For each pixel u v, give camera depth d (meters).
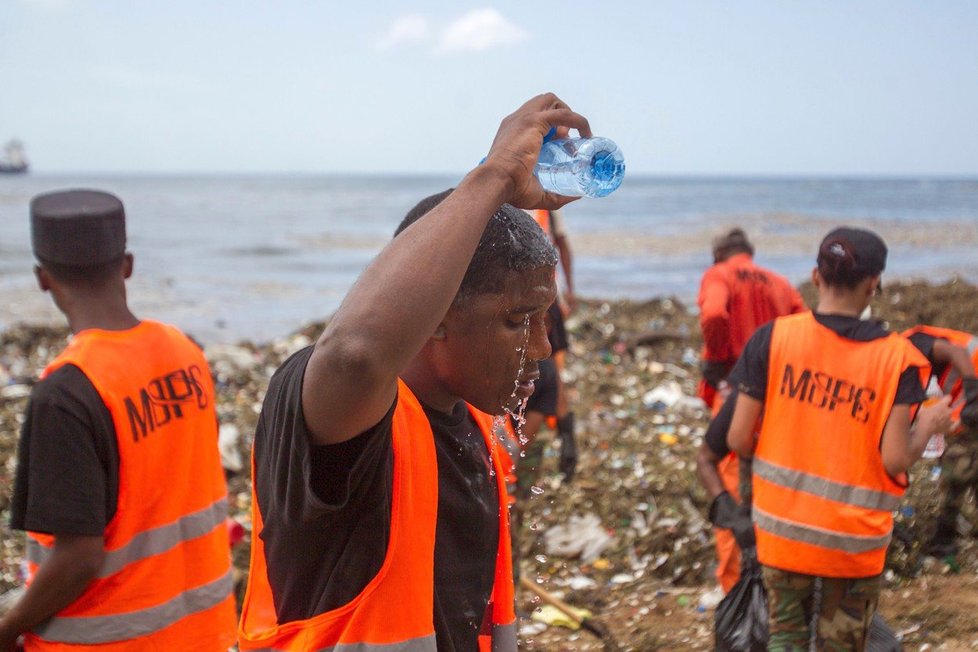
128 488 2.42
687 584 5.41
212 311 16.98
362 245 32.78
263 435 1.51
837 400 3.12
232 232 39.62
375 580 1.46
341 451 1.32
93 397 2.37
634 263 24.89
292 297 18.89
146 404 2.50
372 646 1.45
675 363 10.88
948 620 4.61
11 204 61.91
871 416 3.07
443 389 1.59
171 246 31.91
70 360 2.39
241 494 6.74
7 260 24.94
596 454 7.43
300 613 1.52
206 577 2.66
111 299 2.60
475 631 1.64
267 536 1.52
